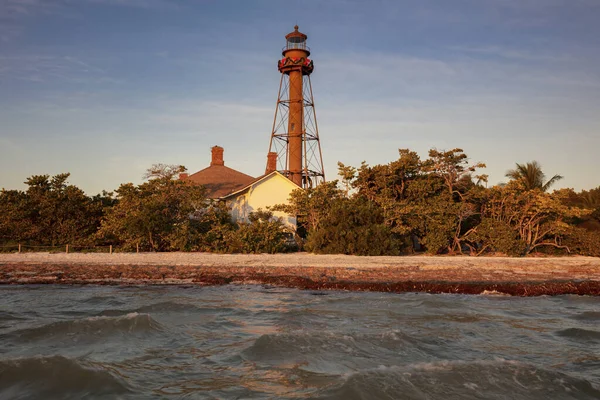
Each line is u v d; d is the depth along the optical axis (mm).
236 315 16922
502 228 34344
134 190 35469
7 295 21000
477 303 20156
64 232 35156
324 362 11492
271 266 26484
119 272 25719
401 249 35594
